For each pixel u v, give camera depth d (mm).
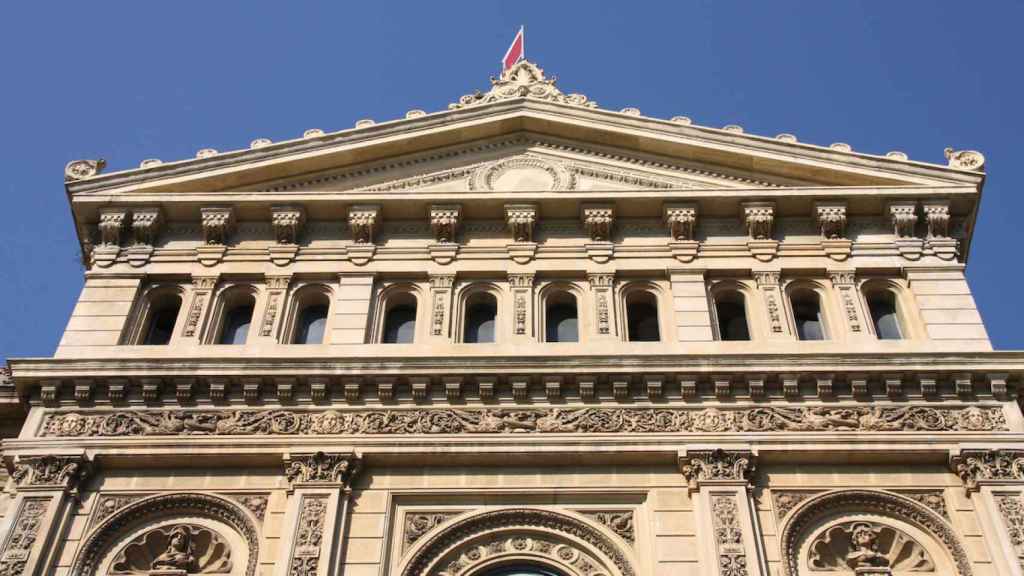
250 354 27078
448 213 30141
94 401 25953
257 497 24547
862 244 29500
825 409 25484
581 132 32906
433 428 25281
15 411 27000
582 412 25562
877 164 30578
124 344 27719
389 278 29438
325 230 30516
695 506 23844
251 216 30562
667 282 29172
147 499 24469
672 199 30047
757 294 28609
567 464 24922
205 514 24516
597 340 27484
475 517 24031
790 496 24250
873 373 25750
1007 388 25656
